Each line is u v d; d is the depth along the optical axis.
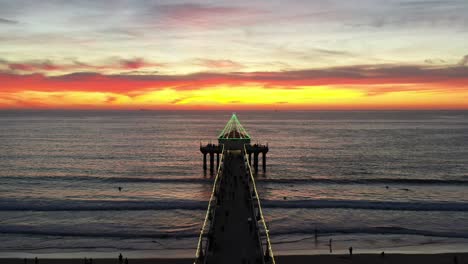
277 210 52.12
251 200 40.84
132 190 65.94
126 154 114.69
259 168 91.69
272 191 65.75
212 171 76.25
